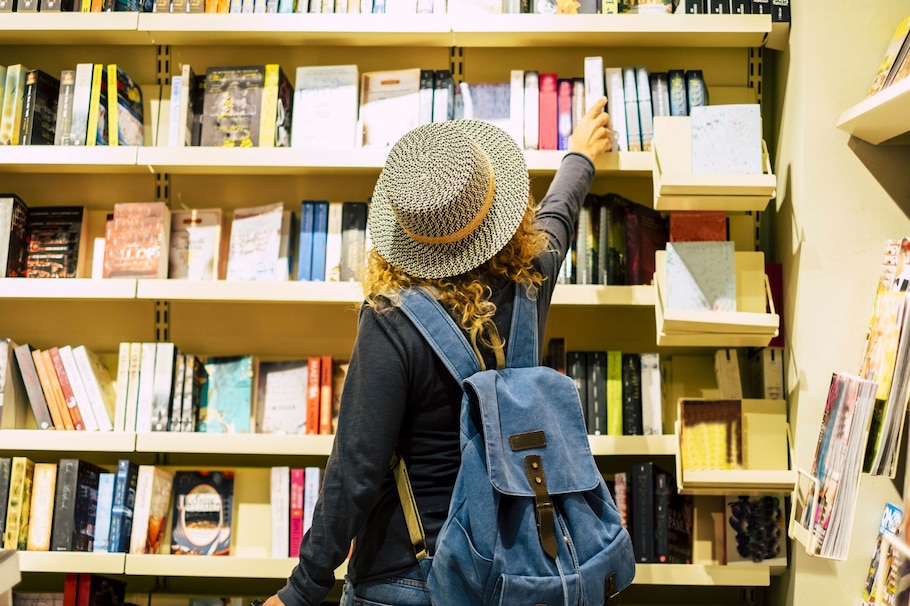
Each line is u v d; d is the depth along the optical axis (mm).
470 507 1583
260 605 1704
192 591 2914
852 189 2555
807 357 2521
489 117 2791
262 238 2842
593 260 2705
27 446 2674
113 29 2809
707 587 2805
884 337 2285
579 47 2953
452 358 1673
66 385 2764
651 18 2705
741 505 2584
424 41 2840
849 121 2484
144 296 2701
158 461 2965
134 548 2648
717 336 2561
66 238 2891
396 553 1657
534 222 2020
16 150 2756
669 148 2570
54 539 2639
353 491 1590
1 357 2762
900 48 2441
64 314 2986
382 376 1639
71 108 2811
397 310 1698
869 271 2529
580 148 2543
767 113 2936
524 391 1695
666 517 2598
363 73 2924
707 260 2559
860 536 2428
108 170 2873
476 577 1548
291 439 2652
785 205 2713
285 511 2672
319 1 2816
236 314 2975
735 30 2688
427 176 1706
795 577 2469
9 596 1946
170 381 2734
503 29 2725
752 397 2828
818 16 2613
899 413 2133
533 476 1620
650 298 2623
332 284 2684
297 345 2957
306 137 2803
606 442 2596
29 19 2814
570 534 1623
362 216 2797
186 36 2854
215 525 2736
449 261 1722
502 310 1760
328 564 1608
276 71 2816
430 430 1696
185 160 2730
